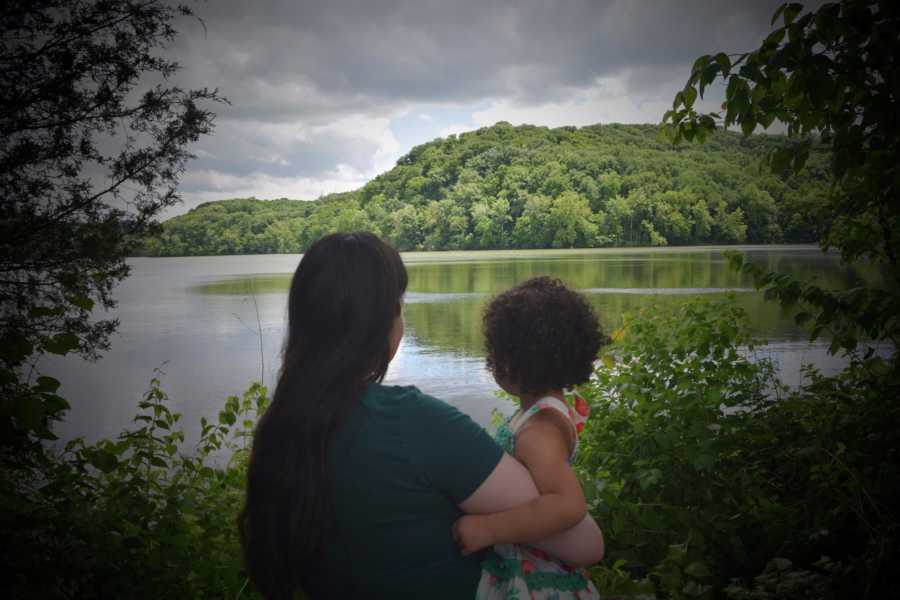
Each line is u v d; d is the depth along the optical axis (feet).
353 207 634.43
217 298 110.42
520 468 3.11
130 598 6.45
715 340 10.41
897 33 7.02
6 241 11.21
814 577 6.75
